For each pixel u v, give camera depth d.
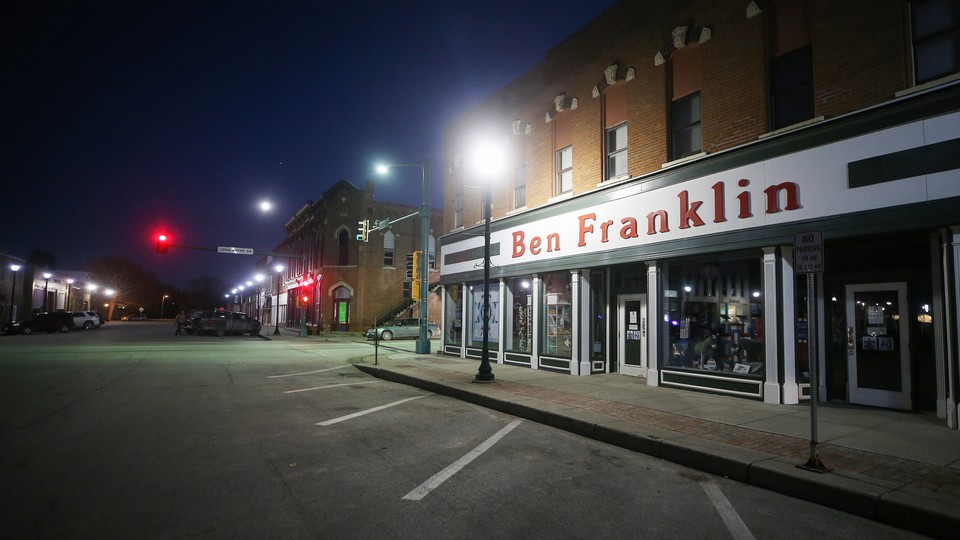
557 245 14.62
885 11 8.62
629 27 13.13
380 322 40.62
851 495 5.02
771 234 9.63
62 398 10.79
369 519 4.64
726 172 10.45
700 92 11.51
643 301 13.44
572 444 7.53
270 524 4.50
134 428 8.12
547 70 15.73
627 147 13.17
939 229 7.91
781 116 10.13
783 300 9.66
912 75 8.34
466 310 19.25
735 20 10.82
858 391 9.56
